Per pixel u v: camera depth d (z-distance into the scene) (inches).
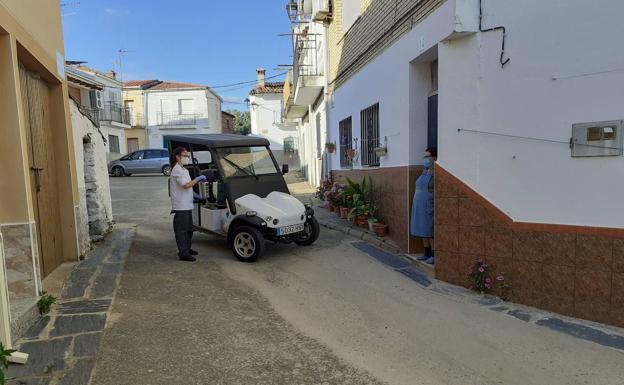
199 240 337.1
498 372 144.6
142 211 483.8
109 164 1026.7
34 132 217.6
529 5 187.0
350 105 413.4
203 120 1550.2
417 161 276.7
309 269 258.8
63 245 254.1
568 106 180.4
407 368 147.3
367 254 289.6
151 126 1534.2
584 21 174.2
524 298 198.2
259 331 173.8
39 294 186.1
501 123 199.3
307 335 171.0
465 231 216.5
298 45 606.2
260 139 325.7
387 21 305.4
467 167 212.8
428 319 186.1
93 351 152.0
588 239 179.0
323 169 564.7
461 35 208.1
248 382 137.7
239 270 255.9
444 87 220.1
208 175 306.3
